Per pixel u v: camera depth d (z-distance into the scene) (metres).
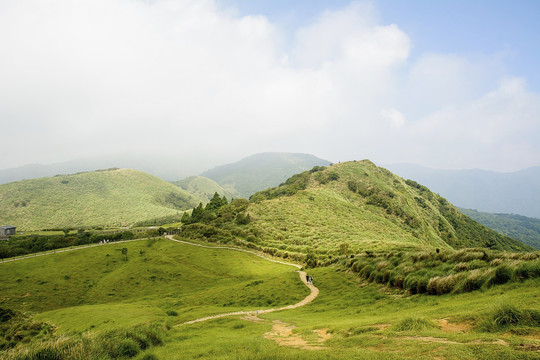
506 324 9.02
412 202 154.12
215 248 84.88
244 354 10.49
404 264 26.50
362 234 96.00
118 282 62.12
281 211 117.56
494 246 136.62
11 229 125.56
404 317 12.34
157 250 83.44
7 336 33.06
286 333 15.64
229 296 38.19
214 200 148.62
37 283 60.94
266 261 73.25
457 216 170.62
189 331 19.30
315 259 60.34
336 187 159.88
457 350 7.31
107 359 11.20
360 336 11.02
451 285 18.17
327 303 26.06
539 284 13.77
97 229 140.50
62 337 11.84
